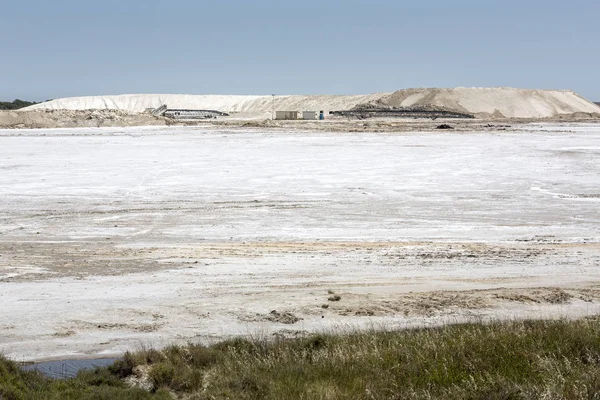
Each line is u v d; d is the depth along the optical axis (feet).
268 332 42.29
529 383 29.53
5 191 108.17
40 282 54.08
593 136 256.73
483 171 136.87
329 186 115.24
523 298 49.34
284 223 82.79
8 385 30.30
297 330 42.78
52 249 67.31
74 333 42.55
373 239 73.46
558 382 29.32
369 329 41.45
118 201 99.55
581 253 65.26
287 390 30.07
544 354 33.81
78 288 52.37
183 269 58.59
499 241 72.64
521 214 89.81
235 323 44.45
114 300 49.29
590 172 135.64
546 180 124.06
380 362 33.53
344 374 32.17
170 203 97.91
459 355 34.14
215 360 36.14
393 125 347.97
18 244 69.87
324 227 80.38
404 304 47.93
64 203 97.50
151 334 42.42
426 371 31.78
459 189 112.47
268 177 126.00
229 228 79.56
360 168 140.56
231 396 30.19
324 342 38.29
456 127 329.93
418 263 60.75
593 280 54.95
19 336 41.91
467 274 56.75
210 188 112.68
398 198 102.89
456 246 69.00
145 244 70.44
